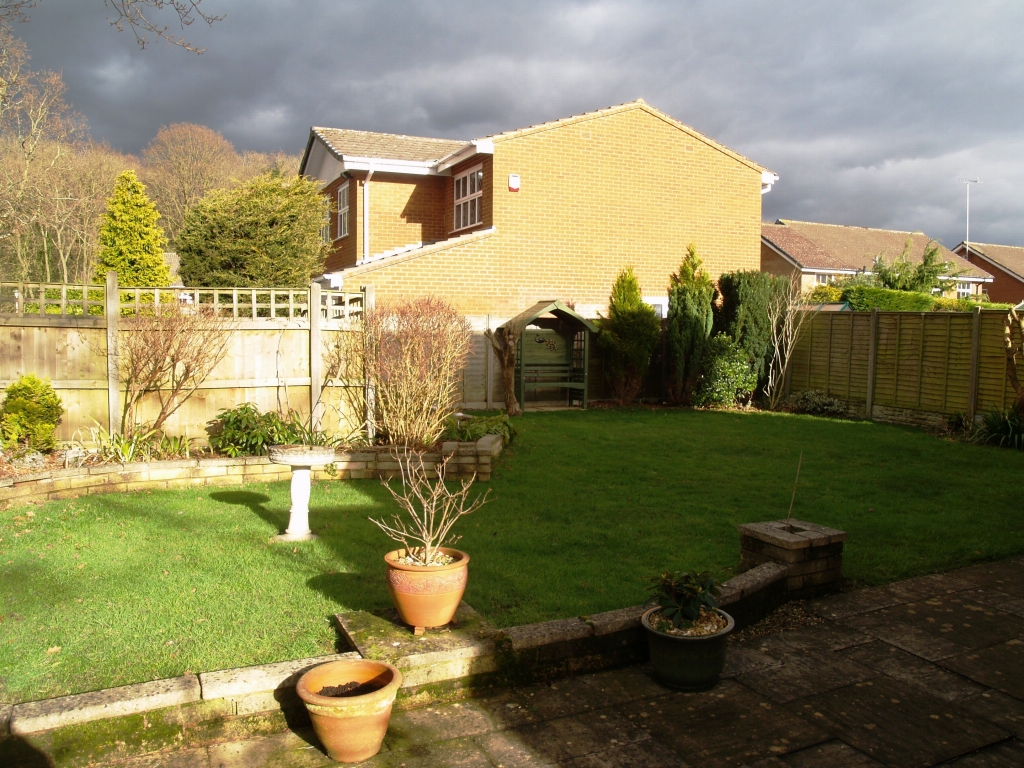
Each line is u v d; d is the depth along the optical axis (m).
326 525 6.96
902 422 15.09
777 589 5.46
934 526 7.32
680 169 19.41
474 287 17.33
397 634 4.27
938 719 3.93
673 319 17.95
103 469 8.08
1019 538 7.03
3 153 24.11
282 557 5.95
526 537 6.69
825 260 35.16
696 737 3.73
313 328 10.06
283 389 10.06
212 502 7.77
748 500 8.24
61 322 8.95
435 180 21.39
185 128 40.53
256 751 3.55
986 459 11.11
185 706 3.60
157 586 5.25
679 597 4.43
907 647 4.82
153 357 8.95
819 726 3.85
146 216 20.16
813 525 5.98
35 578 5.38
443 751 3.56
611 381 18.30
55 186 26.39
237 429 9.24
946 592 5.77
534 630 4.35
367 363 10.20
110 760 3.46
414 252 16.78
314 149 23.83
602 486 8.87
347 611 4.80
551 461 10.48
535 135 17.80
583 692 4.21
